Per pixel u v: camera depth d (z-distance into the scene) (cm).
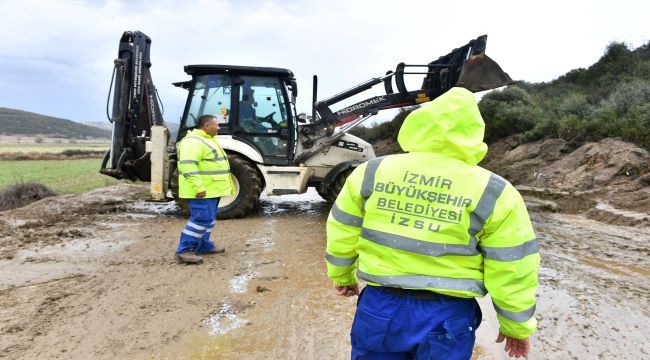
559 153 1230
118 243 671
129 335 382
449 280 198
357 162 877
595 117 1257
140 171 900
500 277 195
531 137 1417
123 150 869
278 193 862
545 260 577
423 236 199
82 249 636
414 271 200
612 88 1565
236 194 850
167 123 953
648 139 1035
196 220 572
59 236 708
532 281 196
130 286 492
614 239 670
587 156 1106
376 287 211
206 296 466
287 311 430
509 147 1497
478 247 202
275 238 705
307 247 652
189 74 874
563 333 386
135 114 876
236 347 365
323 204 1049
